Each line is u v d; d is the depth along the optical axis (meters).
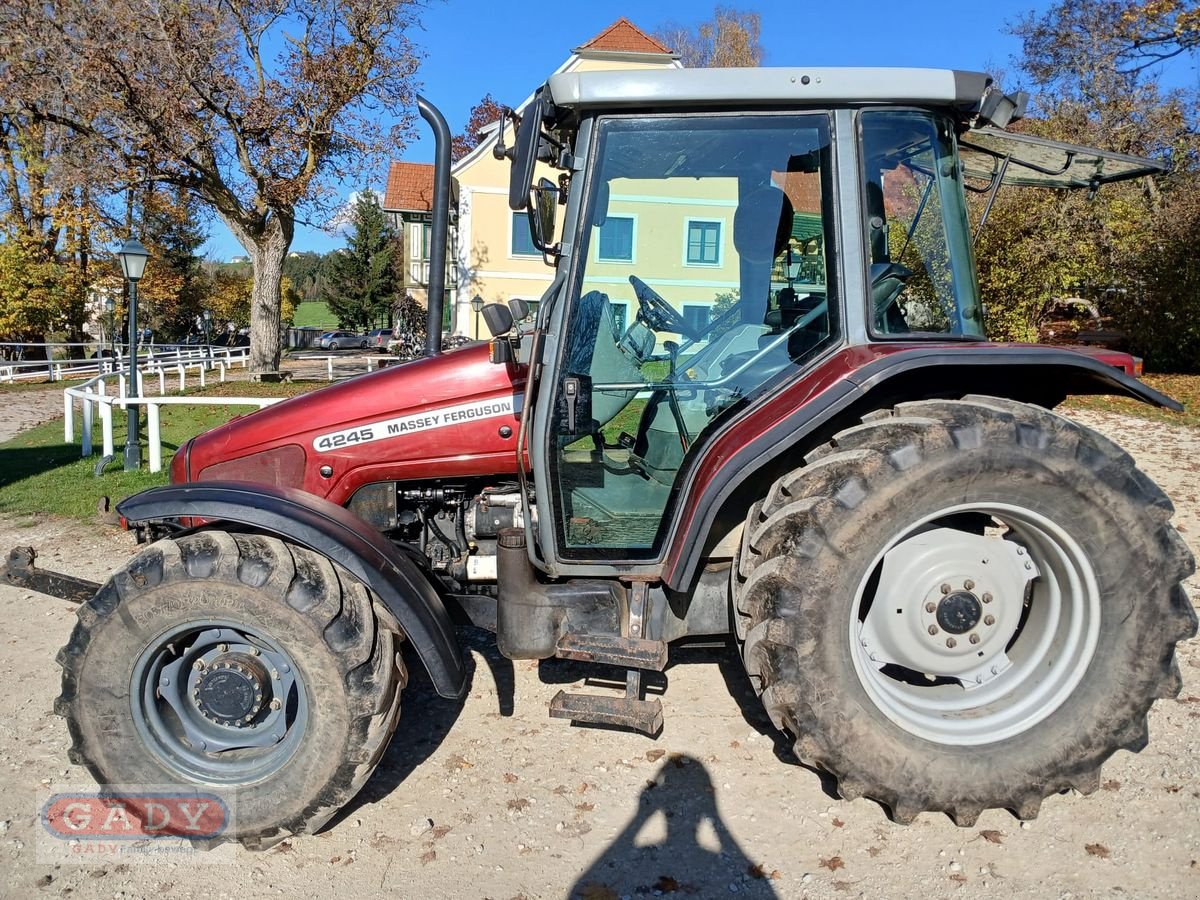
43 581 3.25
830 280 2.89
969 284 3.03
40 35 18.39
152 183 21.23
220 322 48.78
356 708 2.69
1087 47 21.06
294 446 3.41
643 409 3.09
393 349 14.58
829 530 2.60
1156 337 16.78
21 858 2.79
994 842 2.78
